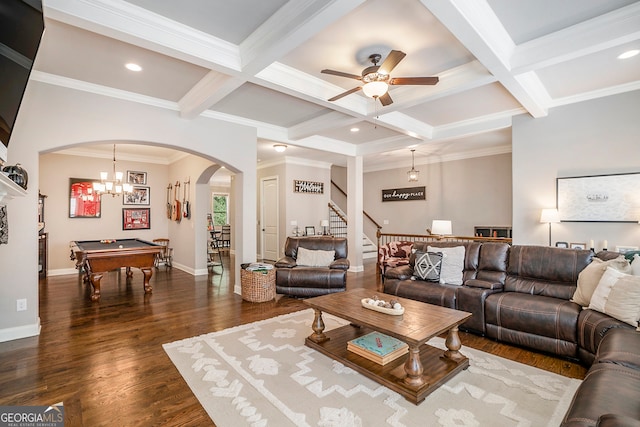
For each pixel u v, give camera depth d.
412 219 8.49
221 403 2.09
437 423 1.89
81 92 3.54
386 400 2.12
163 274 6.52
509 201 6.84
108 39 2.64
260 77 3.08
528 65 2.80
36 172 3.29
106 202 7.03
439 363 2.51
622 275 2.48
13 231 3.16
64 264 6.52
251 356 2.75
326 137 6.07
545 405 2.06
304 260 5.14
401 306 2.77
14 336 3.14
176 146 4.25
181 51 2.57
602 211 3.86
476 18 2.29
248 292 4.52
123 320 3.71
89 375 2.44
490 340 3.17
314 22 2.20
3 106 1.73
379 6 2.27
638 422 0.96
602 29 2.45
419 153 7.61
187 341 3.08
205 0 2.24
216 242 11.38
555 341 2.74
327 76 3.46
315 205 8.67
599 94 3.86
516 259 3.53
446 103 4.29
